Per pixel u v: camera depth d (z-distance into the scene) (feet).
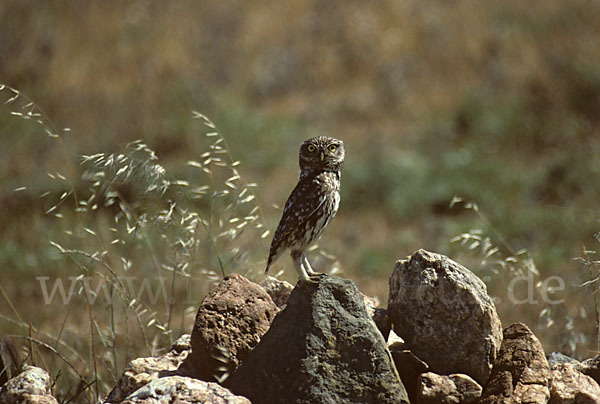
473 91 129.90
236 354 34.14
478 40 148.46
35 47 150.30
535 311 58.70
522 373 33.65
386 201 97.66
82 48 152.35
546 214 87.20
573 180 95.76
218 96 133.59
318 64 150.92
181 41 158.40
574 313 57.36
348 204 98.27
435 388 32.53
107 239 77.20
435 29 155.43
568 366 35.24
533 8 154.81
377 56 150.61
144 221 46.29
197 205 77.71
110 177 46.26
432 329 34.42
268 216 88.79
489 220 88.79
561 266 73.05
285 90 145.07
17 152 113.91
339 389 31.58
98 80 143.02
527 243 81.25
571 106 121.08
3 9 158.81
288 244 37.99
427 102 133.08
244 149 113.50
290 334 32.30
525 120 116.67
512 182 98.68
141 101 134.10
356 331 32.42
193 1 174.91
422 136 120.26
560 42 144.05
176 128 118.11
